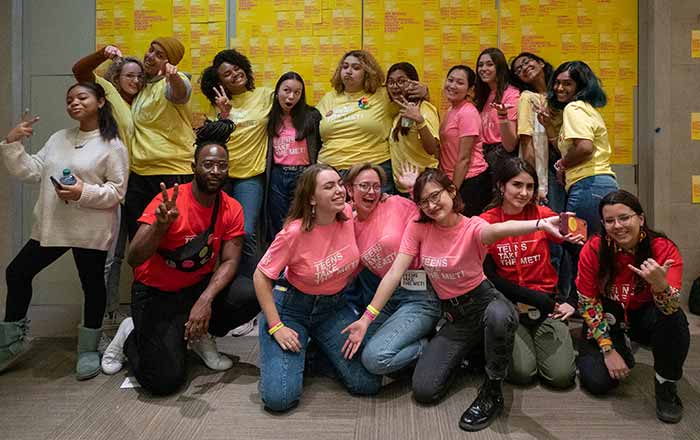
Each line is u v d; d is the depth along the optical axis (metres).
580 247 2.52
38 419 2.01
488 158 2.93
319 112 2.99
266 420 1.99
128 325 2.48
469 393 2.19
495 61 2.88
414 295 2.34
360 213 2.33
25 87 3.31
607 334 2.14
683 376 2.30
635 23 3.23
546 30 3.24
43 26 3.30
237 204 2.40
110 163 2.48
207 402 2.14
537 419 1.96
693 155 3.22
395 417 2.00
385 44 3.29
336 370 2.31
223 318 2.42
